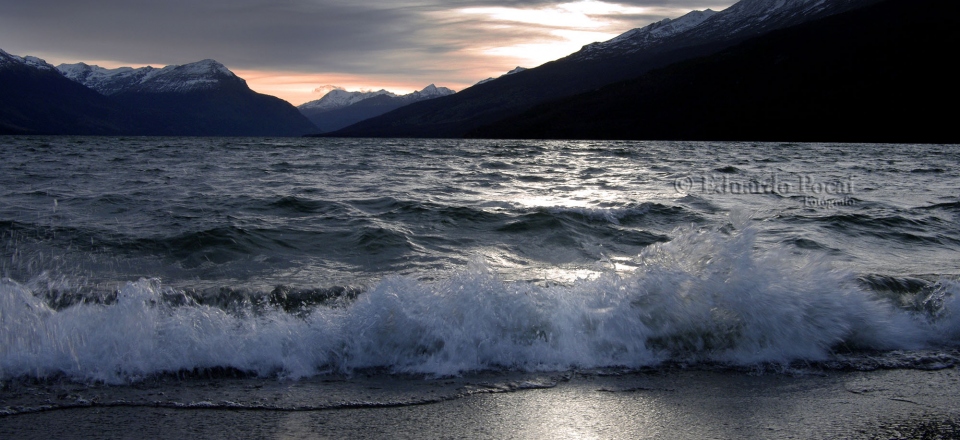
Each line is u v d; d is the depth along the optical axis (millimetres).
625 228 11578
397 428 4160
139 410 4348
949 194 18141
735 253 6277
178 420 4207
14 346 4996
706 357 5477
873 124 120750
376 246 9844
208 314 5668
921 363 5422
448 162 33969
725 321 5762
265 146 61875
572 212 12453
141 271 8172
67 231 10328
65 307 6320
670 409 4512
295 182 20469
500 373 5109
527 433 4133
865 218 12742
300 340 5320
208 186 18688
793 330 5730
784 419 4375
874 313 6090
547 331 5539
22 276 7805
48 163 28891
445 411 4430
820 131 123000
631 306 5820
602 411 4469
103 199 14695
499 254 9602
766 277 6121
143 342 5156
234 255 9102
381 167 28844
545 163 34125
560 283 7418
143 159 33438
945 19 141250
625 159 40094
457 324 5484
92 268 8273
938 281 7008
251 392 4672
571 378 5039
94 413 4289
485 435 4094
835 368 5309
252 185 19203
